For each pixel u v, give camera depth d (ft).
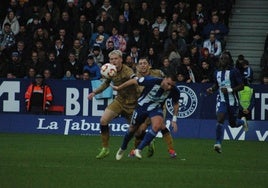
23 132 194.29
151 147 124.26
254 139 184.75
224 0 220.02
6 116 196.75
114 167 109.19
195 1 223.71
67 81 196.24
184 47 203.92
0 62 208.85
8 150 138.00
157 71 122.62
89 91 195.72
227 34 219.82
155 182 93.35
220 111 140.46
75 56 204.23
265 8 232.73
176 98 119.65
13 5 224.33
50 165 110.42
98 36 209.77
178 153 139.54
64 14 214.48
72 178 95.50
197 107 191.62
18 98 198.59
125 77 123.13
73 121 192.95
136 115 116.57
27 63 205.46
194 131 188.14
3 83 198.59
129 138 118.01
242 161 125.08
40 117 194.90
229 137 185.68
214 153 141.79
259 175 102.83
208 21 216.74
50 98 195.83
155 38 207.51
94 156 127.75
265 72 198.18
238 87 140.67
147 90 115.75
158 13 219.20
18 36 214.07
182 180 95.91
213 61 199.62
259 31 228.22
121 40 207.00
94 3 226.58
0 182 90.43
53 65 202.59
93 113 195.31
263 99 191.52
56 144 155.94
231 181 95.71
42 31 209.67
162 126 118.32
